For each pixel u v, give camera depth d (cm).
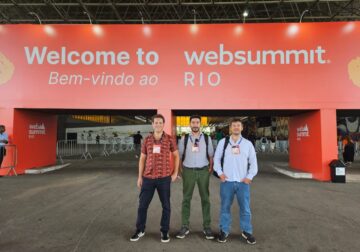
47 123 1117
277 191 691
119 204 559
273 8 1917
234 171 364
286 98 856
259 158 1639
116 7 1895
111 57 877
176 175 381
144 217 374
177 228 421
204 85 866
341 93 849
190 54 873
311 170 910
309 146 923
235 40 873
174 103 866
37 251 338
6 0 1773
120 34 880
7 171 912
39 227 422
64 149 1630
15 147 906
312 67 859
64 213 496
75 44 882
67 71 877
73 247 350
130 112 984
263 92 860
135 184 770
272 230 414
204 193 390
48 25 886
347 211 515
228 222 369
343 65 855
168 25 879
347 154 1296
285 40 867
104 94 871
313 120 892
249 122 2872
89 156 1705
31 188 712
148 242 366
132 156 1730
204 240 374
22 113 934
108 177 891
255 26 873
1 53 884
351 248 350
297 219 468
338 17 1909
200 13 2012
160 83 870
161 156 369
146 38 880
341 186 756
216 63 870
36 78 880
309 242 369
